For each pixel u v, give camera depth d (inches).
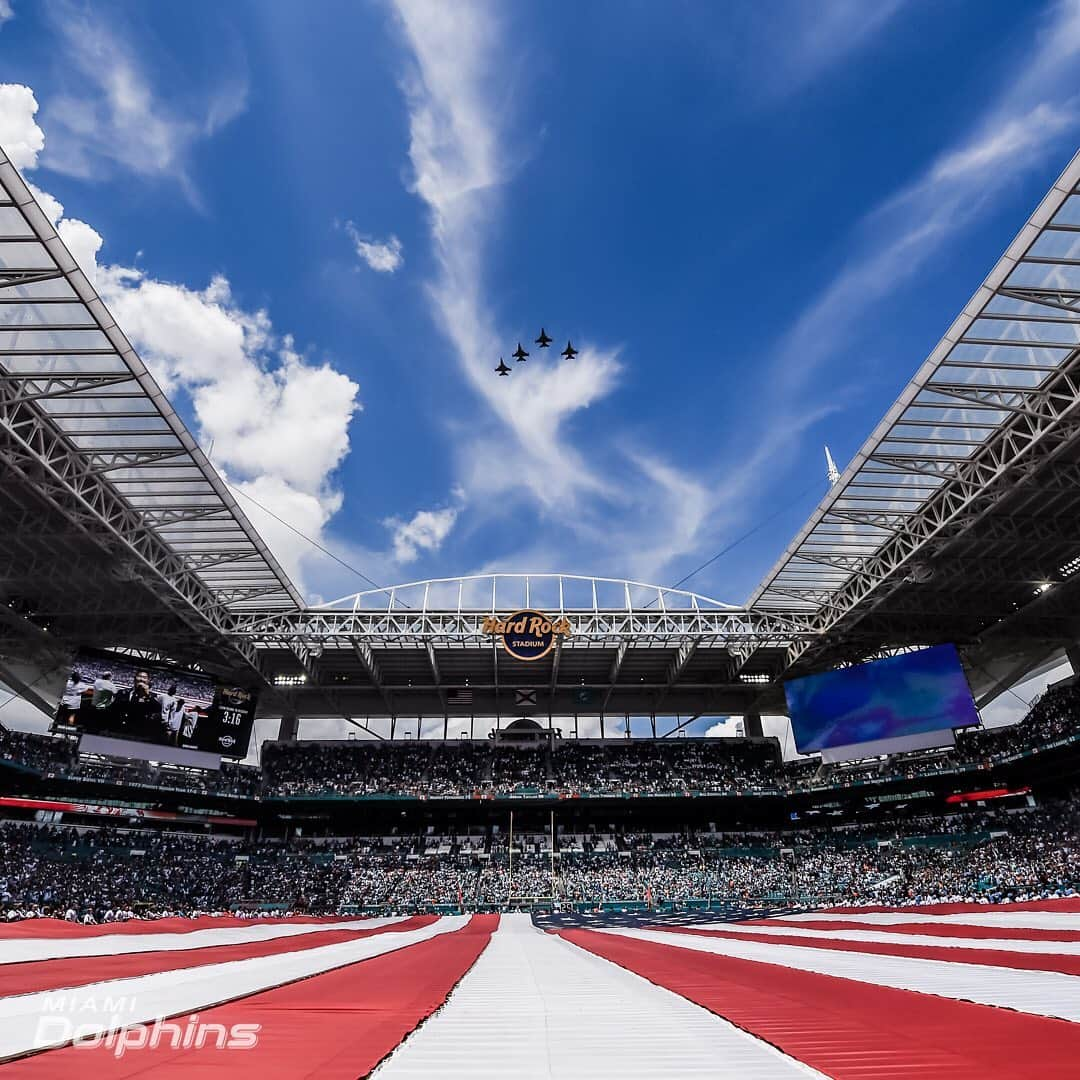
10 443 1497.3
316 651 2532.0
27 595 2166.6
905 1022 355.3
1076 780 2436.0
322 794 2679.6
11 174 1065.5
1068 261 1202.6
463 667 2800.2
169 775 2461.9
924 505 1840.6
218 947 1002.7
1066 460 1651.1
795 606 2391.7
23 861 2031.3
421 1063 278.5
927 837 2527.1
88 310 1280.8
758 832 2915.8
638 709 3159.5
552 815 2903.5
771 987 520.1
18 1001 427.8
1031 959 639.8
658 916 2078.0
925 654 2416.3
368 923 1877.5
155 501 1786.4
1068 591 2228.1
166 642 2508.6
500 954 942.4
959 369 1429.6
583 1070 265.7
